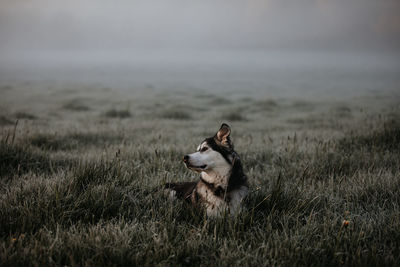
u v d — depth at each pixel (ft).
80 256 8.60
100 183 12.95
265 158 19.38
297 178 15.52
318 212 11.53
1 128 27.25
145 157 18.90
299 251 8.95
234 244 9.30
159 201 12.44
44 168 16.53
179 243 9.36
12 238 8.98
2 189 13.11
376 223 10.76
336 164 16.92
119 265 8.36
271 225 10.55
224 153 11.08
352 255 8.71
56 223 9.98
